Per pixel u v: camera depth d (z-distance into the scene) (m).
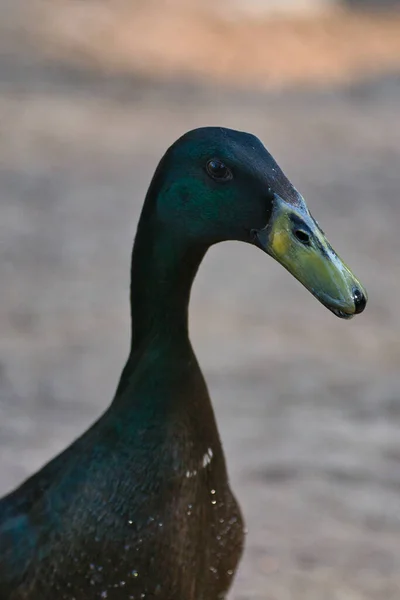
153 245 5.83
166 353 5.80
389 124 33.00
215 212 5.66
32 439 12.20
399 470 11.73
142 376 5.80
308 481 11.39
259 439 12.34
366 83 38.97
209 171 5.64
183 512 5.74
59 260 19.77
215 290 18.42
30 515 5.87
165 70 38.97
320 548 10.16
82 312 16.95
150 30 42.75
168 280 5.80
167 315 5.81
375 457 12.01
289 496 11.07
